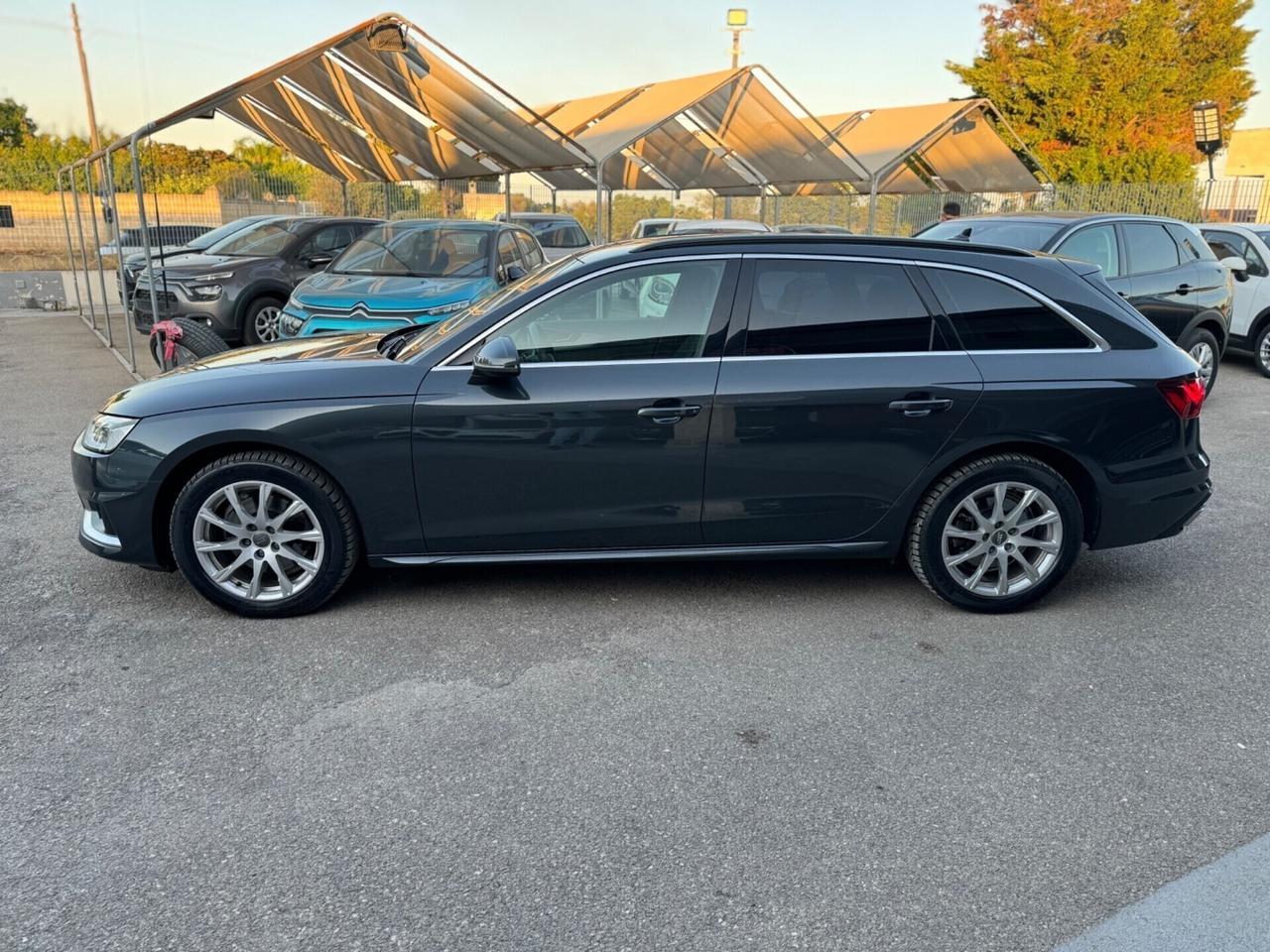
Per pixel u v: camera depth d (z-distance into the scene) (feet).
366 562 13.80
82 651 12.09
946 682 11.55
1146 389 13.11
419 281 26.71
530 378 12.44
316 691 11.14
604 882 8.03
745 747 10.09
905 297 12.91
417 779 9.43
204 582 12.82
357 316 25.09
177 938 7.35
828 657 12.17
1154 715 10.84
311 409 12.31
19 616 13.10
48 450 22.52
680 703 10.98
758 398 12.50
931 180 65.00
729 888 7.97
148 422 12.43
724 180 61.11
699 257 12.74
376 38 30.76
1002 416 12.83
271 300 34.63
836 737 10.30
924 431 12.78
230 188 66.54
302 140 55.93
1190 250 27.91
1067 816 8.96
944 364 12.81
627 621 13.19
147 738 10.11
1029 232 26.27
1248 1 107.24
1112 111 98.63
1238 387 32.37
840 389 12.59
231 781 9.36
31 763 9.63
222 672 11.56
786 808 9.05
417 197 65.77
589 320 12.63
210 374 13.20
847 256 12.89
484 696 11.08
